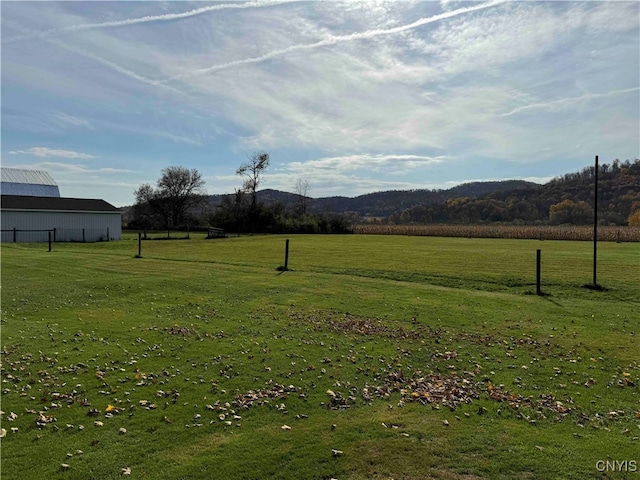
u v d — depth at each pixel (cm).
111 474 407
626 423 525
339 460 433
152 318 1031
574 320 1031
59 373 667
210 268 1942
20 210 3841
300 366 712
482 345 841
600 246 3506
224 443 466
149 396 588
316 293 1364
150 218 7469
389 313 1101
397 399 593
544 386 641
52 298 1234
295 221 6550
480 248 3281
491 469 418
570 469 419
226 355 763
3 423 504
